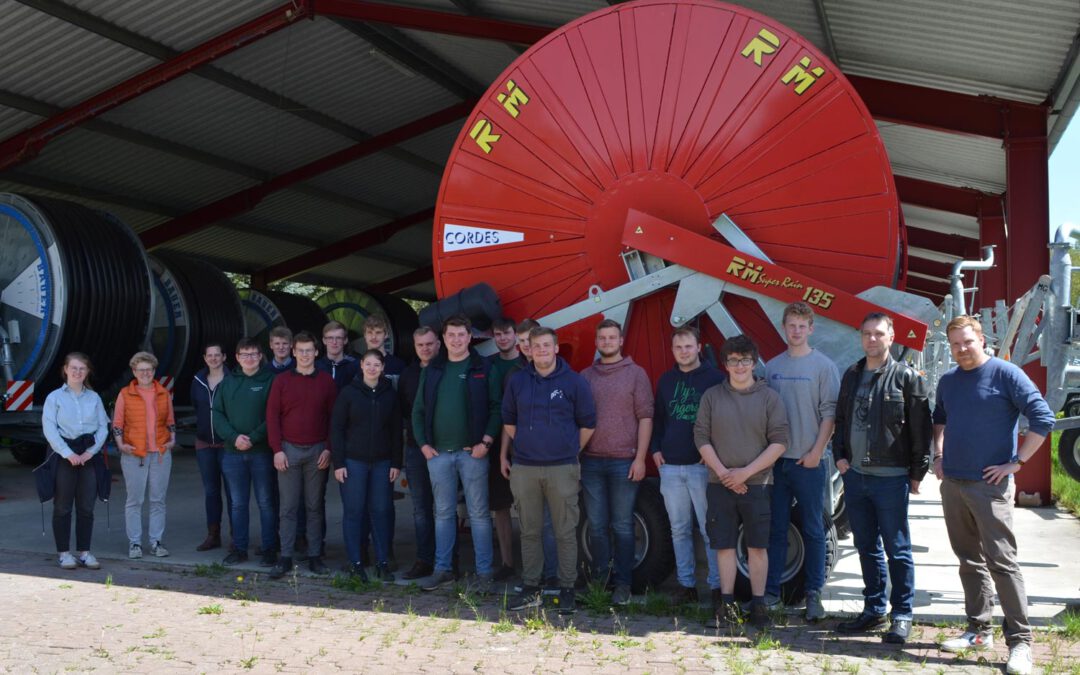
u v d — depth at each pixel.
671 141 6.40
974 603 5.08
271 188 20.23
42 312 11.84
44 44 13.04
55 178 17.92
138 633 5.36
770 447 5.36
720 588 5.59
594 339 6.58
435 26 12.92
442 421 6.41
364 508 6.81
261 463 7.34
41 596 6.30
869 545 5.35
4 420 11.55
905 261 8.40
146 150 17.53
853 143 6.10
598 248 6.58
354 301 23.66
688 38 6.38
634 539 6.20
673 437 5.91
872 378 5.26
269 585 6.68
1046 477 10.18
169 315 15.69
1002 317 8.28
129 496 7.68
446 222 6.98
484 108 6.86
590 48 6.58
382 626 5.54
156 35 13.62
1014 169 10.15
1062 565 7.28
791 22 9.74
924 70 10.22
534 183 6.73
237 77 15.86
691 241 6.26
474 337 6.75
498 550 7.91
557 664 4.80
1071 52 8.60
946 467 4.92
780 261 6.25
